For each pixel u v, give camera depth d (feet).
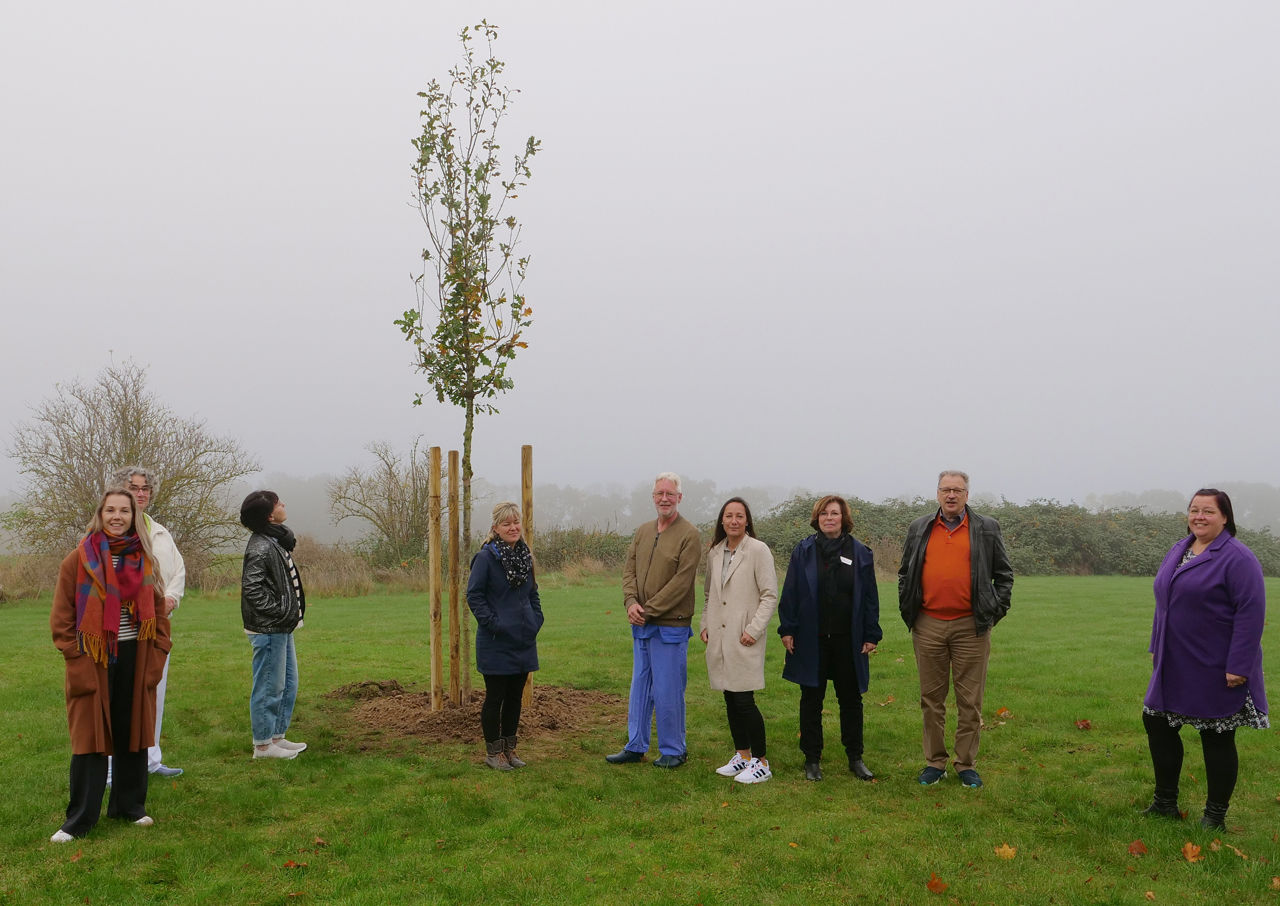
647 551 21.36
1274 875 14.55
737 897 13.74
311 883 14.11
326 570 69.26
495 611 20.20
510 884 14.08
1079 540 92.79
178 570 18.53
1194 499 17.24
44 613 50.67
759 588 20.53
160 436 66.80
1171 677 16.96
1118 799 18.37
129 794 16.79
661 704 20.94
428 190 24.82
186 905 13.26
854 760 20.48
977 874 14.69
